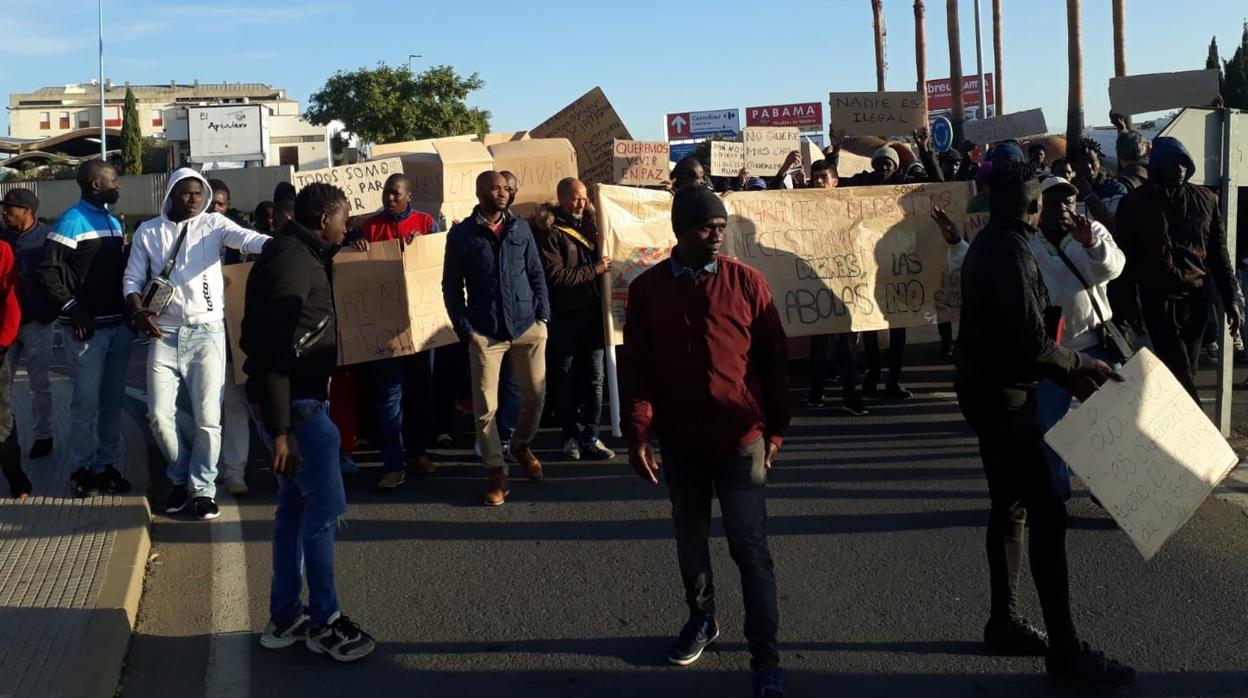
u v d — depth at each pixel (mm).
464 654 4723
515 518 6559
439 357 8367
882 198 8484
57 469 7496
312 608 4691
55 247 6609
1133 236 6855
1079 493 6523
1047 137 14836
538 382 6996
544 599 5297
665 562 5730
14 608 5008
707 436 4184
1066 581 4199
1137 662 4410
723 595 5254
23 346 7824
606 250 7750
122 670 4641
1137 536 4059
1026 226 4156
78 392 6773
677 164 8266
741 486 4203
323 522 4617
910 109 14383
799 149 13219
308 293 4422
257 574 5754
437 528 6414
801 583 5371
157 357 6523
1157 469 4098
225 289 6906
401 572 5723
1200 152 7098
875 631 4793
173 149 51250
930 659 4508
